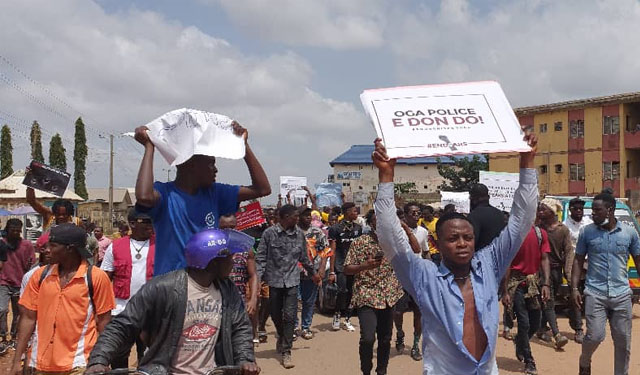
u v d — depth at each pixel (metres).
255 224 9.94
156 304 3.43
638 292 10.78
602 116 43.50
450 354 3.46
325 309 12.36
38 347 4.70
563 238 9.24
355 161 78.81
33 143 57.75
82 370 4.65
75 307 4.70
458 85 3.62
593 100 43.75
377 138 3.45
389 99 3.55
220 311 3.55
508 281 7.61
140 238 6.35
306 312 10.13
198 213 3.81
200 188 3.88
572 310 9.40
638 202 38.69
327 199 23.94
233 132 3.87
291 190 20.50
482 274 3.56
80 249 4.78
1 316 9.65
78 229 4.79
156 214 3.76
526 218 3.60
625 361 6.49
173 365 3.46
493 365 3.49
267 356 9.00
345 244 10.59
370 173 78.56
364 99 3.56
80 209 50.97
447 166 52.03
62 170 9.21
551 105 46.09
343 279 10.59
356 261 6.57
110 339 3.36
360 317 6.59
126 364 3.81
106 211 53.91
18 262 9.77
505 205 12.64
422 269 3.60
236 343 3.60
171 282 3.46
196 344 3.47
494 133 3.46
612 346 9.01
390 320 6.74
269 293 8.62
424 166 73.44
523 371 7.71
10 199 26.56
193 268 3.50
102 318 4.81
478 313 3.45
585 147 44.38
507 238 3.62
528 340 7.58
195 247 3.44
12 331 9.78
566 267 9.12
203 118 3.71
